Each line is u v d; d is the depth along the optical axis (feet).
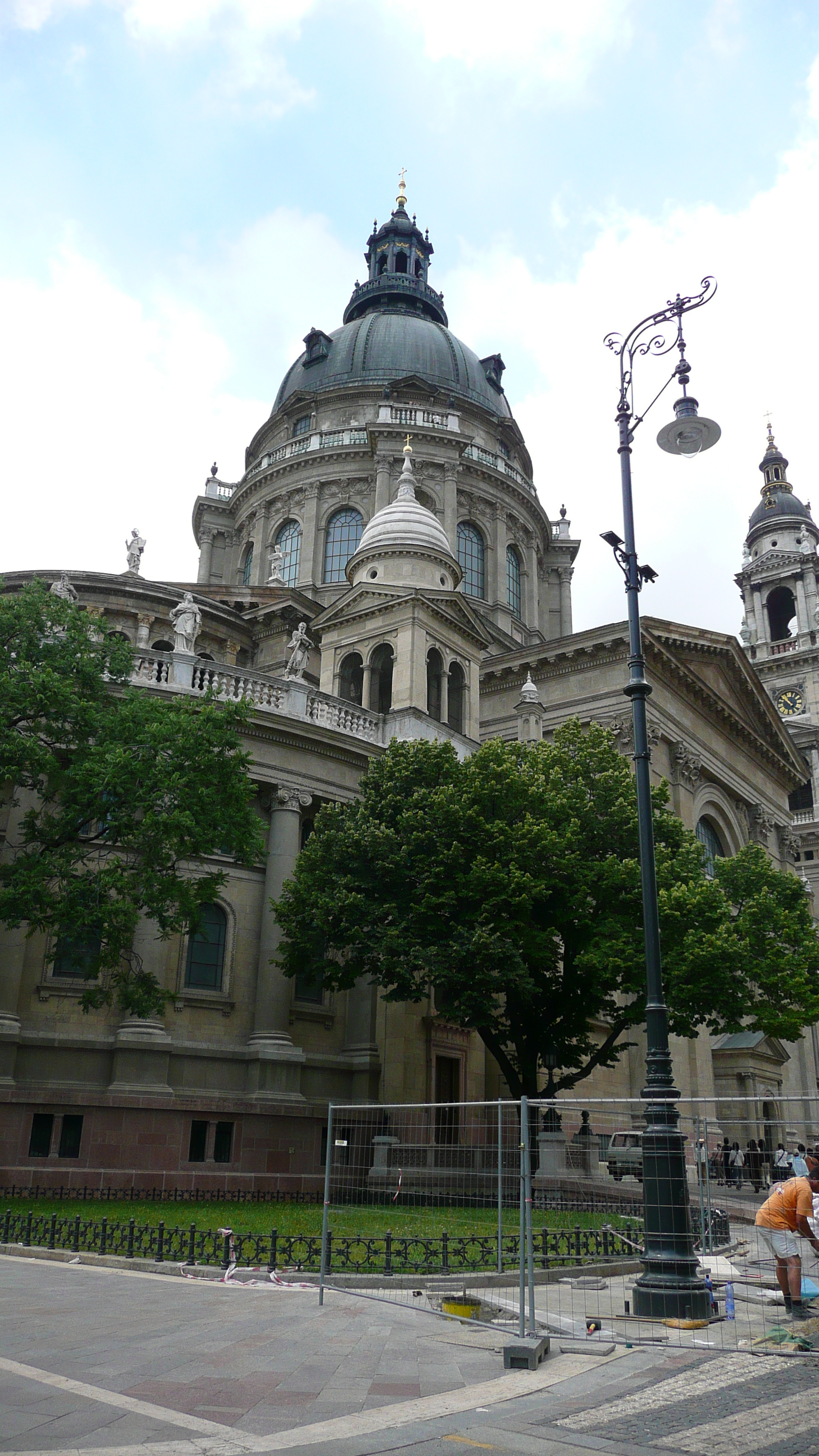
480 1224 47.55
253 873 107.04
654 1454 24.11
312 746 112.37
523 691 141.08
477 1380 30.94
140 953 96.99
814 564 318.24
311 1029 108.06
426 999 109.50
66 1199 83.25
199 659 109.19
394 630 131.13
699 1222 51.96
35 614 83.82
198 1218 69.26
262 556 219.00
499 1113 44.09
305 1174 97.91
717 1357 34.73
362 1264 48.44
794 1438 25.48
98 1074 93.35
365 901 91.76
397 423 213.46
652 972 47.85
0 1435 23.49
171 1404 26.89
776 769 200.03
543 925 98.94
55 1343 33.47
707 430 59.00
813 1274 39.52
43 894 76.84
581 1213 47.21
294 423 233.76
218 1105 96.12
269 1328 37.22
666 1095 44.78
